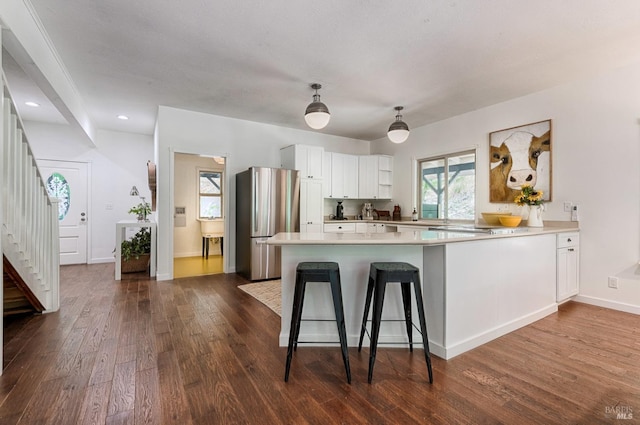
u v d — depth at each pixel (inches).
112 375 76.4
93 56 116.7
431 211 211.6
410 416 62.6
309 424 60.1
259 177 178.1
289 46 108.7
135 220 229.9
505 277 105.7
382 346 95.5
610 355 89.0
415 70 126.8
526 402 67.3
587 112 134.0
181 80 138.5
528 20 92.7
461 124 185.9
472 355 89.6
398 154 233.3
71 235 223.8
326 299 96.5
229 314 120.6
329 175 226.1
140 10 89.5
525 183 154.5
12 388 70.5
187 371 78.8
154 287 160.1
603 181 129.9
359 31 99.0
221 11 89.6
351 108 175.2
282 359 86.1
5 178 92.5
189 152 182.1
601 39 103.2
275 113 186.2
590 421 61.2
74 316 117.1
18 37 82.1
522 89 146.9
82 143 225.6
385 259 96.4
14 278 102.3
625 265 125.2
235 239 199.0
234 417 61.8
